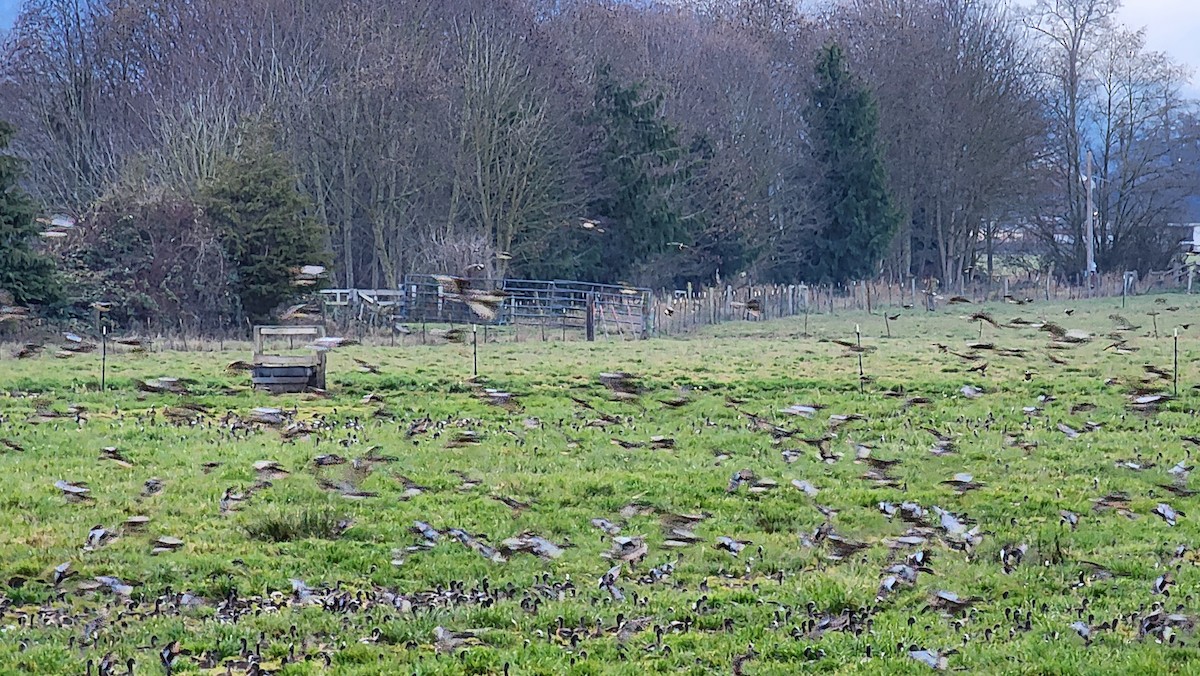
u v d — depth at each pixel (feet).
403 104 598.75
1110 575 127.13
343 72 606.96
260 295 438.40
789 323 494.18
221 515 149.38
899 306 584.40
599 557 134.82
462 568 129.90
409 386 263.90
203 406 236.02
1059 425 209.05
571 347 362.33
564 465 181.47
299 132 606.55
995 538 141.59
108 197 442.50
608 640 107.34
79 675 98.32
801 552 136.36
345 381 266.36
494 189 612.70
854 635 107.76
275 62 606.96
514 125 603.26
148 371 279.90
